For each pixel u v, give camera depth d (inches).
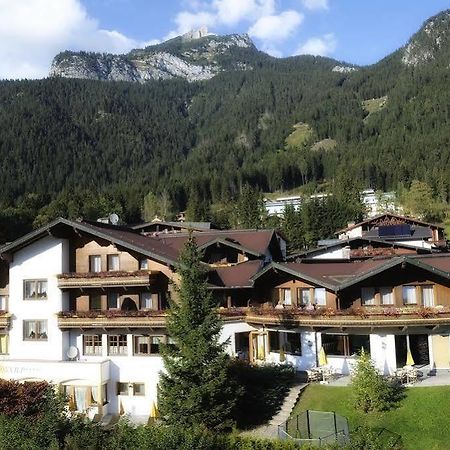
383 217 3762.3
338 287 1503.4
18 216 4987.7
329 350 1598.2
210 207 6633.9
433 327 1478.8
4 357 1728.6
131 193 7313.0
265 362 1635.1
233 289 1731.1
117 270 1710.1
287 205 5482.3
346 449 1003.3
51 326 1697.8
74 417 1179.3
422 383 1369.3
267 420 1298.0
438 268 1530.5
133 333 1640.0
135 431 1045.8
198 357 1226.6
